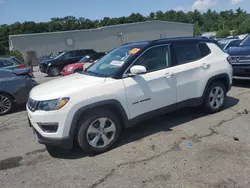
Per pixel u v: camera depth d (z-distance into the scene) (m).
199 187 2.91
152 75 4.29
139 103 4.15
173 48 4.66
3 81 6.72
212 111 5.24
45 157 3.94
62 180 3.26
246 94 6.71
